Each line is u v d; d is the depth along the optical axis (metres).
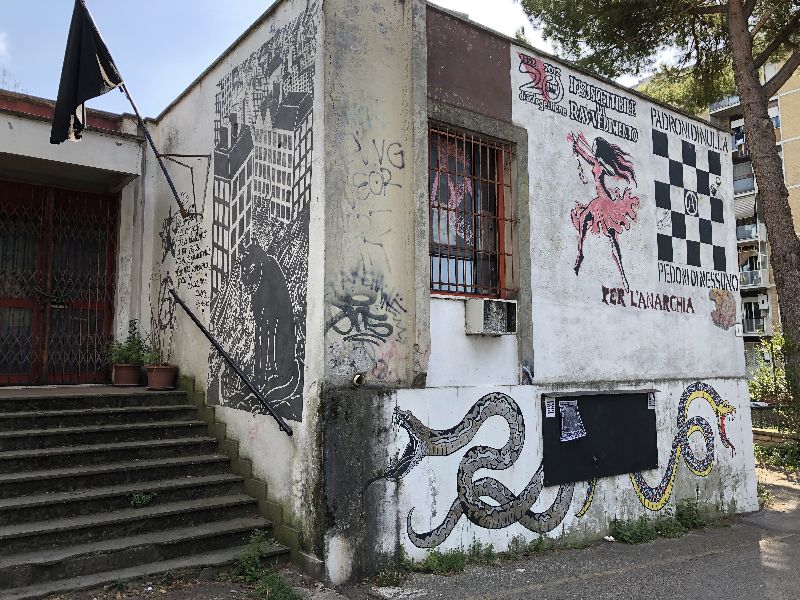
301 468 5.48
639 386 7.92
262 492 6.02
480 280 6.71
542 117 7.27
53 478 5.57
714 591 5.53
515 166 6.97
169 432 6.82
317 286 5.46
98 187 8.98
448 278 6.42
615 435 7.53
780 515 8.85
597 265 7.66
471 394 6.19
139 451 6.34
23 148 7.65
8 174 8.29
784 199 11.70
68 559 4.82
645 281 8.24
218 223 7.30
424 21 6.08
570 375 7.18
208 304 7.36
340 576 5.17
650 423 8.00
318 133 5.61
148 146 9.03
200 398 7.34
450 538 5.90
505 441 6.43
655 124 8.72
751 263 33.59
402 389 5.70
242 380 6.47
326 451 5.21
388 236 5.82
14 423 6.10
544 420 6.81
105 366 8.77
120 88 7.36
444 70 6.42
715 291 9.26
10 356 8.20
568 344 7.21
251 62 6.85
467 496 6.06
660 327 8.36
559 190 7.33
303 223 5.75
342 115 5.67
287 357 5.83
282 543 5.60
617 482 7.49
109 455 6.16
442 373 6.05
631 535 7.18
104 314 8.85
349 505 5.29
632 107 8.41
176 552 5.29
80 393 7.11
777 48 13.06
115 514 5.47
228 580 5.13
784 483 10.84
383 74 5.95
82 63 6.92
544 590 5.37
